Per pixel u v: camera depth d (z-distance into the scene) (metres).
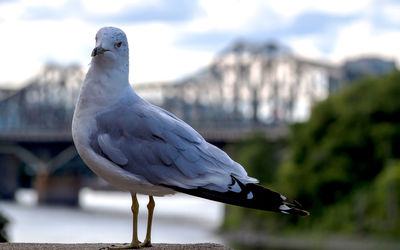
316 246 58.72
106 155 5.92
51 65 143.62
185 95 130.25
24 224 76.94
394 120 67.44
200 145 5.98
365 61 141.12
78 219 87.75
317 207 64.75
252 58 128.50
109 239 61.91
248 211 68.50
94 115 6.03
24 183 163.62
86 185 171.88
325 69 126.12
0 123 141.12
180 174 5.84
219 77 130.00
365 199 61.25
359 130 66.75
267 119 123.44
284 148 86.38
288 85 125.12
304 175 66.38
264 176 76.19
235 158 87.56
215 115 126.56
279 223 65.31
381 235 57.50
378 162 65.56
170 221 88.44
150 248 6.36
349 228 60.16
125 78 6.12
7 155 122.19
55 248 6.55
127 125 5.95
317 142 68.81
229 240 66.81
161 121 5.98
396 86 68.38
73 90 142.38
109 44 6.00
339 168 65.12
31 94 142.50
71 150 111.44
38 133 115.25
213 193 5.75
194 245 6.56
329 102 70.06
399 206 58.62
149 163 5.86
